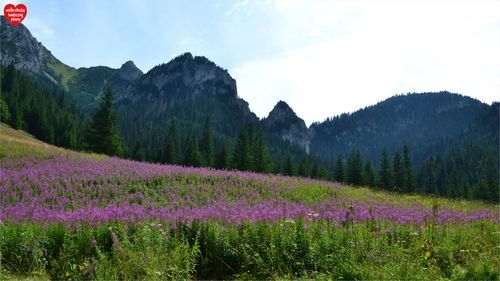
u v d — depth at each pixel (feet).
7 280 24.30
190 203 52.75
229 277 26.45
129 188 62.49
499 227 40.14
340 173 257.75
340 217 37.83
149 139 465.47
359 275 23.11
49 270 26.23
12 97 343.46
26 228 30.42
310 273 25.63
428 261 26.96
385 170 260.83
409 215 45.37
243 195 59.41
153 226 29.96
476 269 24.98
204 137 287.07
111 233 28.27
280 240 28.04
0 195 56.44
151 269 23.34
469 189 301.63
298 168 301.63
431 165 423.64
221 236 28.68
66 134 322.34
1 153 100.37
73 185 63.67
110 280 22.41
